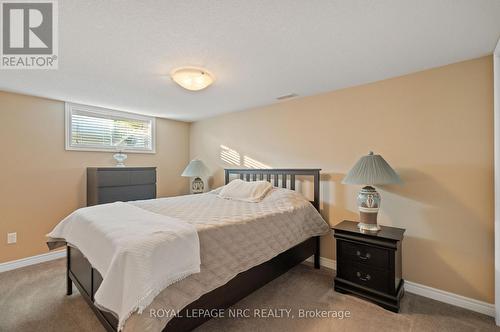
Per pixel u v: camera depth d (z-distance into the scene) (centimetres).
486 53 182
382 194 234
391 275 189
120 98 293
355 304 197
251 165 354
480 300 186
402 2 124
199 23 141
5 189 263
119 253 122
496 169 173
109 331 139
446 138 202
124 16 133
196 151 446
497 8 129
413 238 216
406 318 178
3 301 200
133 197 334
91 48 169
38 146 286
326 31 151
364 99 247
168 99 300
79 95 280
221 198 299
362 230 210
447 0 123
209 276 152
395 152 227
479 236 187
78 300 202
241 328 167
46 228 291
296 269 267
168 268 126
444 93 203
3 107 262
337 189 267
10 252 265
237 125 373
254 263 184
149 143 402
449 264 199
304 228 244
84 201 324
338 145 266
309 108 290
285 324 171
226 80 235
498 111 171
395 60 193
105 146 349
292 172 295
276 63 197
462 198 194
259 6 126
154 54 179
